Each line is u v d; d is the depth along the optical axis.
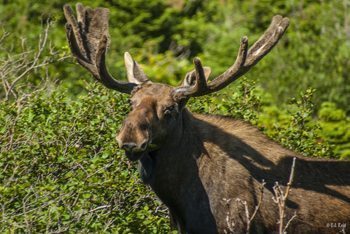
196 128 18.86
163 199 18.91
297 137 21.86
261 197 17.69
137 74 19.34
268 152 18.98
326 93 32.66
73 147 20.02
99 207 19.02
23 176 19.39
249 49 19.27
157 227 19.38
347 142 26.48
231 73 18.89
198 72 18.52
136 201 19.69
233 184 18.58
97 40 19.86
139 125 17.86
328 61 33.47
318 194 18.78
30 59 27.27
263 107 27.20
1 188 18.61
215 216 18.55
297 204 18.67
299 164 18.97
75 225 18.39
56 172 19.92
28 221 18.06
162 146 18.53
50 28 30.80
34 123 20.48
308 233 18.72
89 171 19.39
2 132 20.02
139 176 19.69
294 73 32.84
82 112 20.69
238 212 18.45
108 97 20.89
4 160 19.55
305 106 22.69
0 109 20.83
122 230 19.08
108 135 20.27
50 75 27.89
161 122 18.28
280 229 17.16
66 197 18.69
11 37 29.64
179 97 18.52
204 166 18.69
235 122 19.30
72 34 19.42
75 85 27.95
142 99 18.36
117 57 32.88
